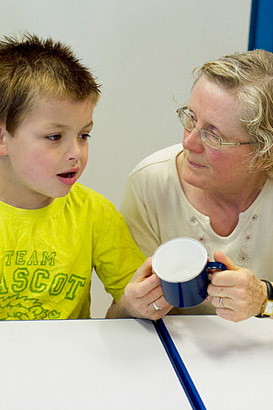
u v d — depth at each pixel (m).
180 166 1.09
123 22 1.83
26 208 0.96
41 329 0.83
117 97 1.93
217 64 0.91
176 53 1.90
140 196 1.11
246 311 0.81
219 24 1.88
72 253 0.99
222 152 0.91
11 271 0.96
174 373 0.73
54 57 0.90
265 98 0.88
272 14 1.85
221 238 1.06
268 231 1.05
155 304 0.85
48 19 1.80
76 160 0.88
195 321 0.89
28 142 0.85
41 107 0.83
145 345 0.80
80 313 1.08
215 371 0.74
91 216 1.02
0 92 0.86
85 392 0.68
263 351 0.80
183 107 0.98
